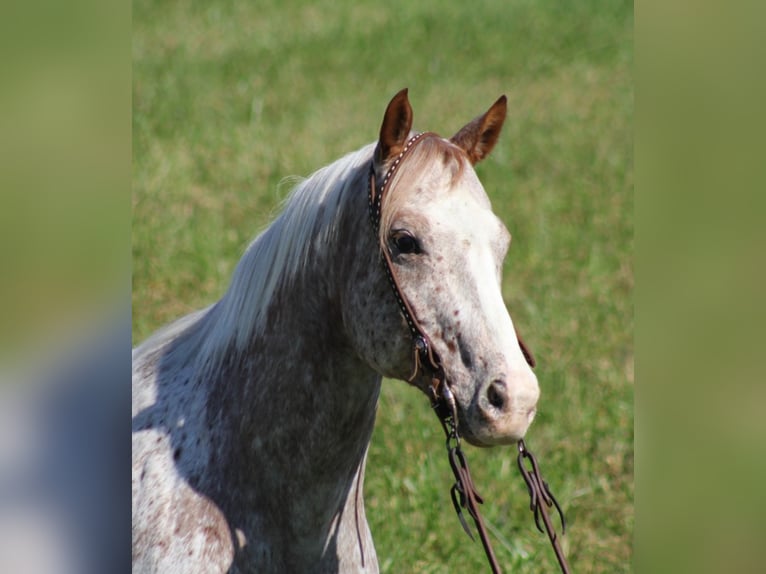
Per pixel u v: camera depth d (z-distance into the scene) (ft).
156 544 15.40
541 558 25.16
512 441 13.85
